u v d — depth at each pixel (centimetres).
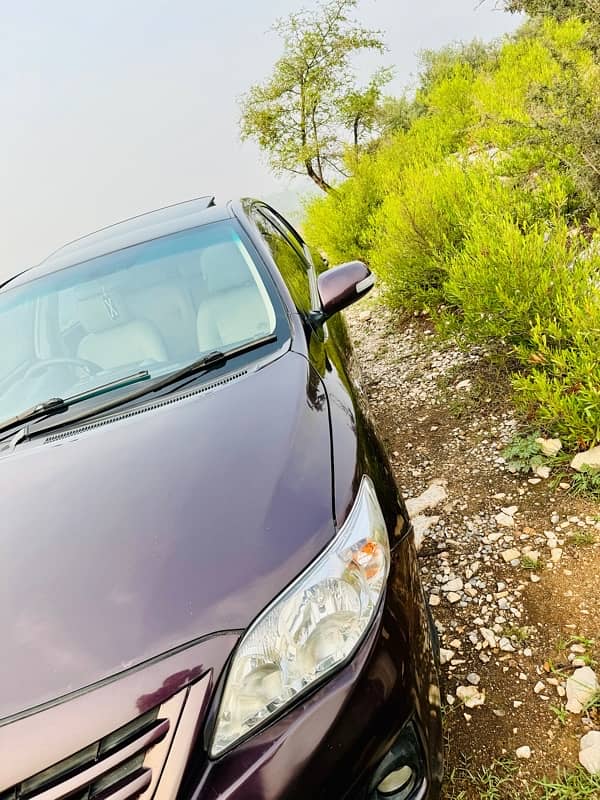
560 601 202
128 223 310
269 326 209
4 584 132
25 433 198
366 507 141
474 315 335
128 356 222
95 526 140
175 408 182
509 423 308
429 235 443
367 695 119
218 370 197
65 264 269
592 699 166
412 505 273
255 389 176
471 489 271
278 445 149
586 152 377
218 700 110
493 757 164
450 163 533
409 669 129
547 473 262
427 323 489
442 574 229
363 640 124
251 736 111
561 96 393
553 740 162
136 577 123
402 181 575
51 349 236
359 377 272
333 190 812
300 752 111
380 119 1141
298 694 115
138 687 108
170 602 117
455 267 349
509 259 307
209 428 163
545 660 184
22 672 113
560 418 261
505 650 192
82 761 102
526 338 317
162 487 145
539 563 219
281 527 128
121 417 189
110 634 115
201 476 145
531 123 454
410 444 326
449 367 393
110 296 240
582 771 153
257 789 107
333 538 129
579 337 259
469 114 766
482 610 209
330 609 122
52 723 105
